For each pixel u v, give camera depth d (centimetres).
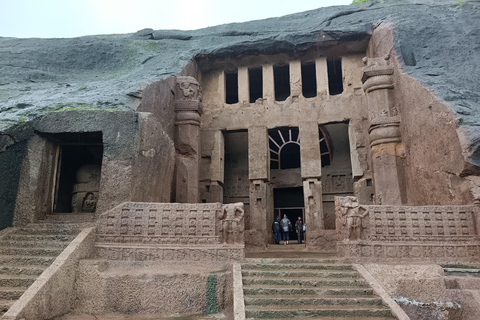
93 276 743
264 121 1662
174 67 1564
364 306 650
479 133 929
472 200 916
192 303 735
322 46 1638
